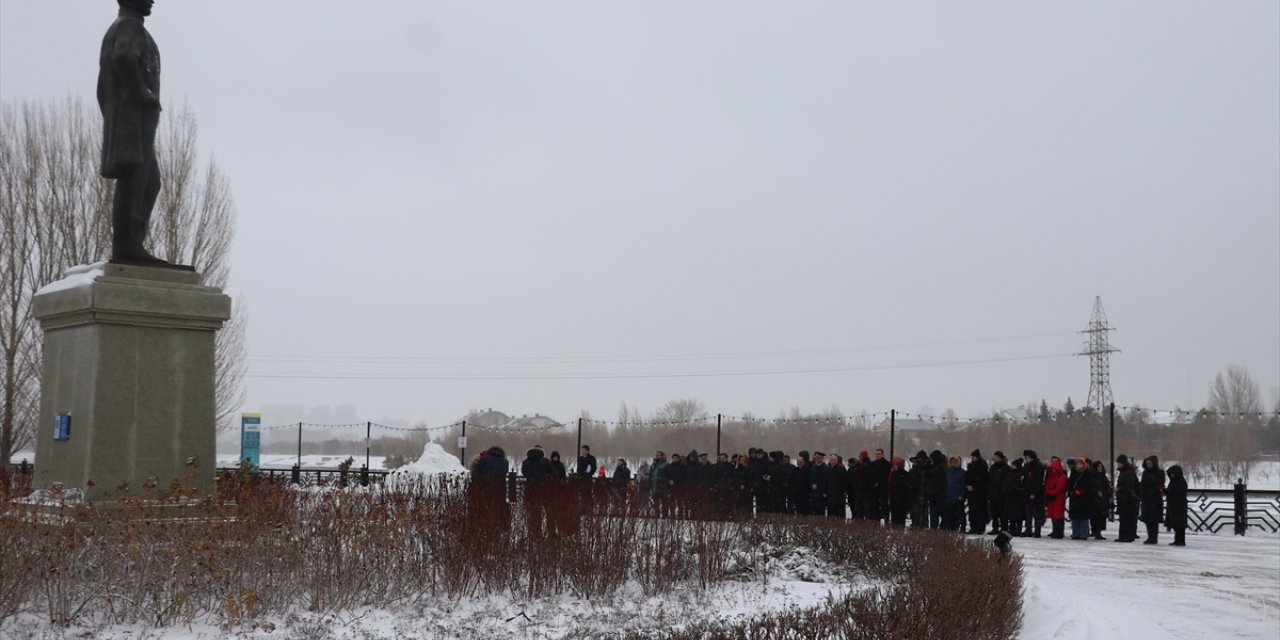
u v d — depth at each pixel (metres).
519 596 10.59
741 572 12.95
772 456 23.27
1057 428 62.69
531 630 9.27
